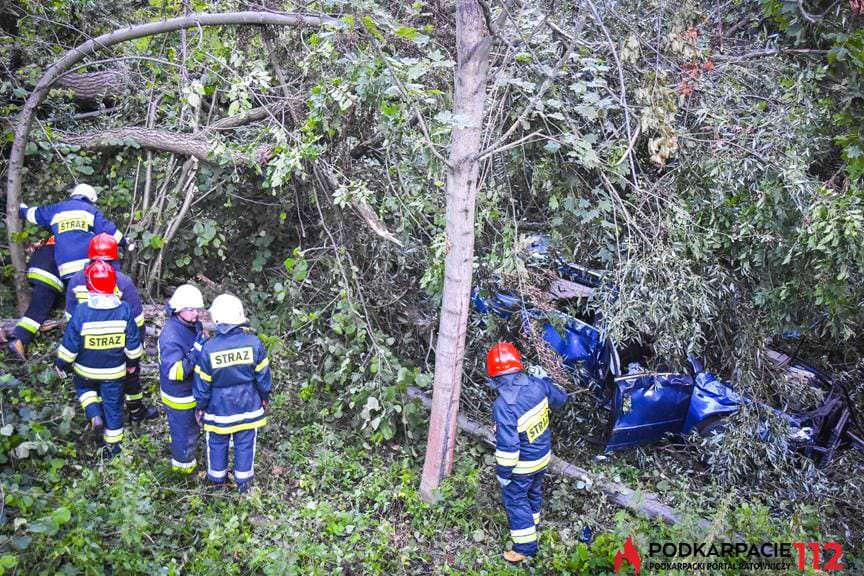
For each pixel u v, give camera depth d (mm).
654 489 5516
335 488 5027
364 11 4668
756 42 5652
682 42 4820
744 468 5375
